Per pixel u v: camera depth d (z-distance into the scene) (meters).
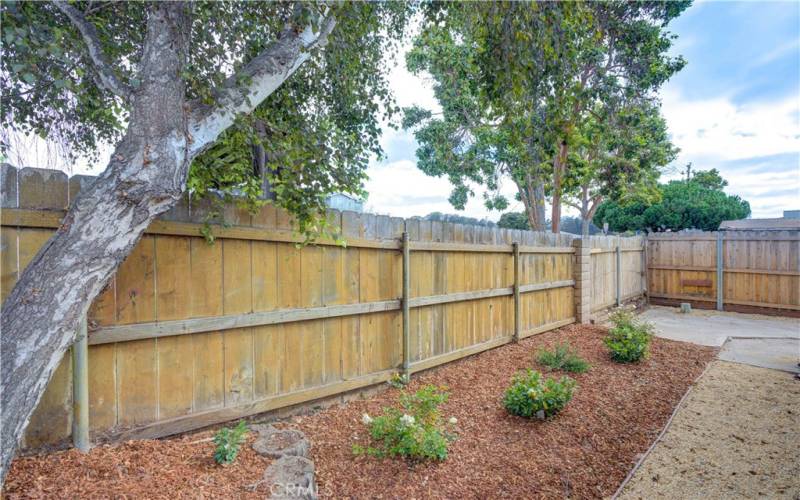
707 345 6.28
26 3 1.92
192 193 2.64
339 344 3.60
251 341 3.00
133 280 2.42
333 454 2.78
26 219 2.05
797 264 8.79
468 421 3.47
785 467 2.93
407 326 4.12
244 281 2.94
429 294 4.47
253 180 2.80
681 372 4.95
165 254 2.56
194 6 2.17
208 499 1.95
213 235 2.73
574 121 3.75
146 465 2.17
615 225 19.55
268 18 2.60
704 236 9.95
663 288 10.55
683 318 8.76
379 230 3.91
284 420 3.18
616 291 8.92
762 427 3.57
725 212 18.31
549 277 6.69
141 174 1.76
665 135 10.43
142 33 2.57
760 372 5.02
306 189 2.53
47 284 1.61
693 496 2.61
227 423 2.85
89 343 2.25
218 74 2.15
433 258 4.53
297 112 3.32
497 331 5.53
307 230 2.80
